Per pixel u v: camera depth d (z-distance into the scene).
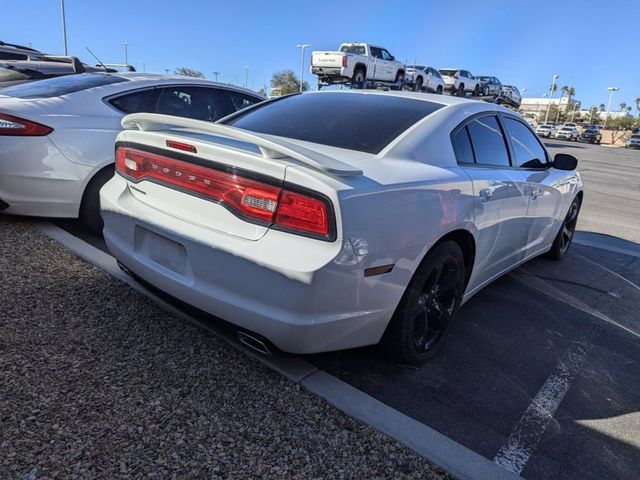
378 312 2.42
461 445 2.23
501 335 3.46
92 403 2.22
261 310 2.18
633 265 5.55
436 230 2.60
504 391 2.76
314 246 2.11
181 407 2.26
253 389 2.45
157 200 2.62
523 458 2.24
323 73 21.03
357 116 3.08
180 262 2.49
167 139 2.49
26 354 2.53
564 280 4.78
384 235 2.29
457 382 2.80
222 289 2.30
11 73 8.27
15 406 2.15
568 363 3.16
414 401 2.57
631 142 52.19
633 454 2.35
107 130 4.43
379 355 2.93
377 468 2.03
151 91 4.95
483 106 3.57
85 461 1.90
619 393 2.87
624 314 4.06
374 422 2.29
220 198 2.31
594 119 98.19
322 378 2.59
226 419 2.22
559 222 4.90
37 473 1.82
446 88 30.03
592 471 2.21
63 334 2.76
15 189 4.13
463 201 2.83
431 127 2.97
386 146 2.76
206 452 2.01
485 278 3.59
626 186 14.11
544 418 2.55
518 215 3.69
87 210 4.38
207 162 2.35
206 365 2.60
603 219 8.41
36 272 3.49
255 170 2.20
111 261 3.77
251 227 2.23
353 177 2.25
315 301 2.12
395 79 23.69
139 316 3.02
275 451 2.06
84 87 4.67
